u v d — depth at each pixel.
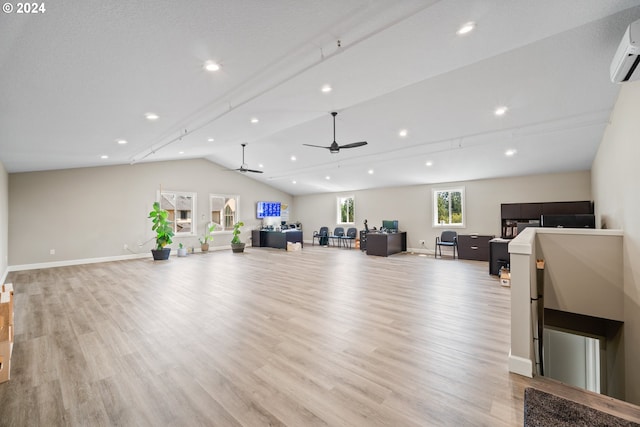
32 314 3.55
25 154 4.83
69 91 2.66
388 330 2.98
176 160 9.25
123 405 1.84
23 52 1.93
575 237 3.49
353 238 10.58
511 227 7.44
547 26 2.25
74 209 7.24
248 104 3.89
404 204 9.65
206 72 2.71
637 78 2.27
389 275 5.70
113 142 5.00
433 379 2.10
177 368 2.28
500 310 3.59
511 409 1.76
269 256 8.56
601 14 2.13
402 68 2.95
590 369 4.64
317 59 2.69
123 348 2.63
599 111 4.25
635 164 2.87
